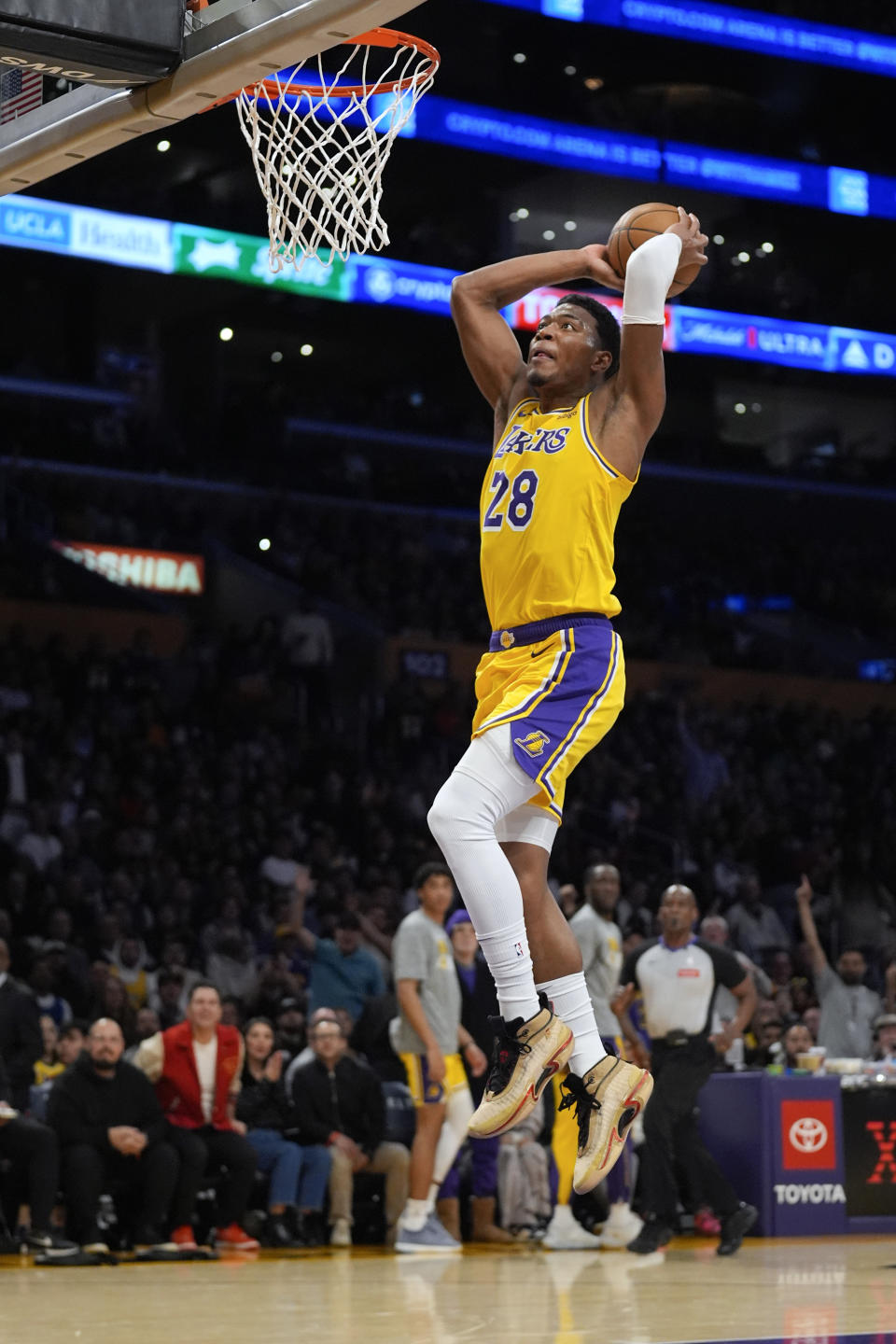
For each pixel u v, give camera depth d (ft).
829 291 94.84
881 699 83.05
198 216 78.64
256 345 93.71
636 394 11.77
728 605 90.53
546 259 12.78
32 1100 30.66
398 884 51.06
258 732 64.49
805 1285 23.99
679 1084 29.53
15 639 63.41
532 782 11.32
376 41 14.33
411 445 93.40
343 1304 21.68
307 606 71.72
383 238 14.64
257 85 14.85
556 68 82.69
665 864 63.41
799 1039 35.94
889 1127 34.42
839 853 64.18
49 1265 27.32
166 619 71.61
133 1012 36.42
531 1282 24.40
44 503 77.05
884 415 103.71
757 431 104.17
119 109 14.23
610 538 11.89
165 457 83.87
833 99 86.74
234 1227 30.12
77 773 55.98
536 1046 11.15
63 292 87.25
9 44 13.10
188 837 52.75
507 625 11.87
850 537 100.27
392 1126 32.53
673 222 12.26
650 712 72.38
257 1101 31.53
